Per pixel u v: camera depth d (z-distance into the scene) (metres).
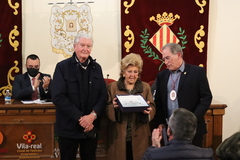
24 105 3.26
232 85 4.78
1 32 4.52
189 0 4.56
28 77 3.87
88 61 2.83
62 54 4.72
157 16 4.58
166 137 2.27
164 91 2.92
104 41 4.71
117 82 2.92
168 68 2.85
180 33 4.60
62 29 4.67
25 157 3.35
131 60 2.77
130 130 2.84
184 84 2.81
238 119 4.82
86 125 2.71
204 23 4.58
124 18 4.57
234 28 4.70
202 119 2.87
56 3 4.63
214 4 4.67
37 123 3.31
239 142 1.63
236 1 4.66
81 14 4.66
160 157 1.88
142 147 2.81
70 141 2.81
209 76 4.77
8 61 4.57
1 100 3.65
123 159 2.77
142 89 2.88
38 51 4.70
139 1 4.55
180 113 1.96
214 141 3.35
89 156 2.90
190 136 1.92
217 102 3.49
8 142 3.33
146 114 2.79
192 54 4.63
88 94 2.81
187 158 1.88
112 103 2.88
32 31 4.65
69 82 2.76
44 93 3.75
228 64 4.75
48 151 3.36
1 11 4.50
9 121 3.31
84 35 2.77
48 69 4.73
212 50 4.74
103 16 4.67
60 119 2.80
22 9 4.62
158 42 4.62
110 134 2.91
